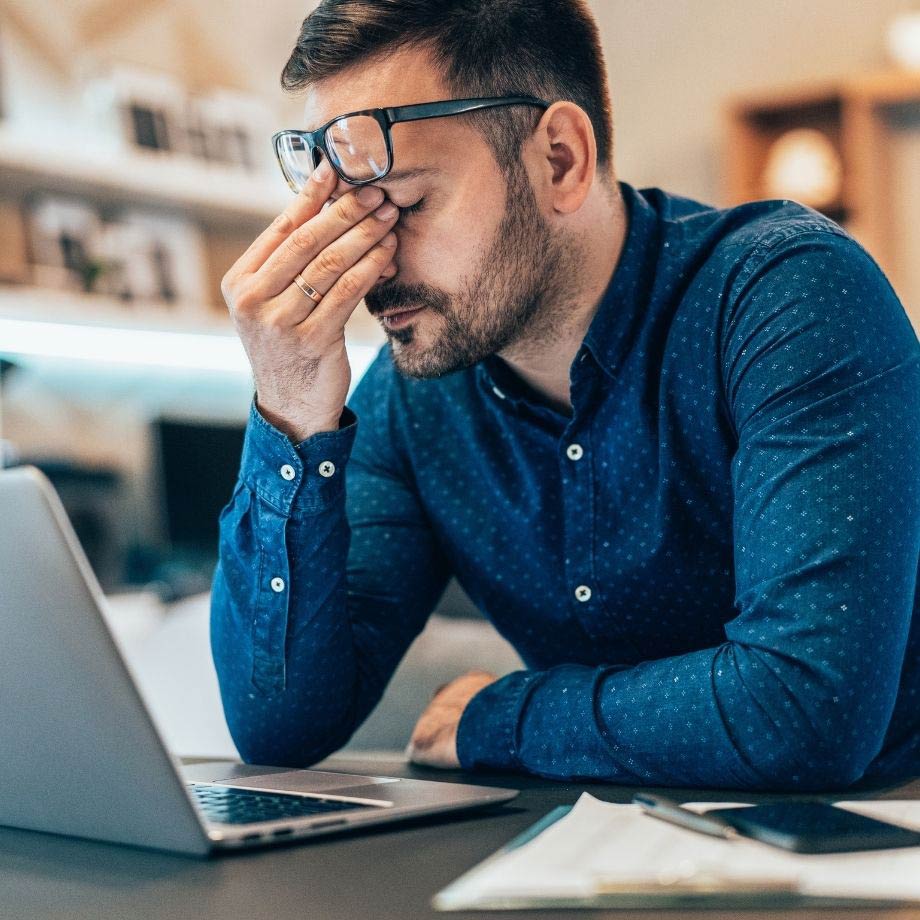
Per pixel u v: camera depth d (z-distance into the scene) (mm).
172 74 4031
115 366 4121
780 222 1142
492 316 1120
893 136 4168
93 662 732
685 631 1218
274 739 1190
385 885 679
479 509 1294
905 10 4156
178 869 734
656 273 1178
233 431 3883
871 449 976
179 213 3998
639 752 963
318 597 1159
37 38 3699
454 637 1832
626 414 1184
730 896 605
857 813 739
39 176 3525
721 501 1162
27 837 852
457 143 1083
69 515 3729
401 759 1234
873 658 925
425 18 1079
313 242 1078
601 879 624
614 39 4656
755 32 4410
